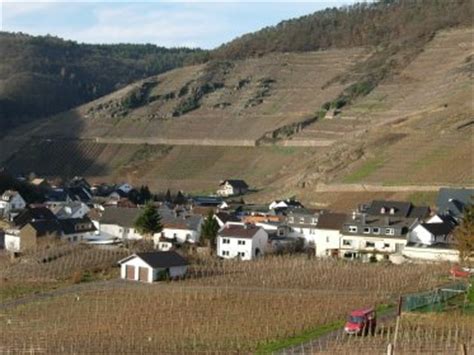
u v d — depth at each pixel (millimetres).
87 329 80062
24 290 101688
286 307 87250
